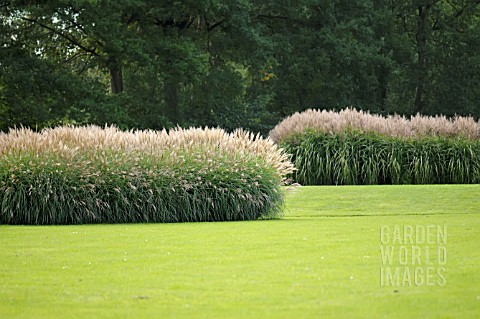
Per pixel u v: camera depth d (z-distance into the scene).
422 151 25.31
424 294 7.59
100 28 37.69
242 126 43.94
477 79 52.06
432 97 53.44
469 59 51.28
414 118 26.89
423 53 52.50
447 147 25.70
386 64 47.66
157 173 15.84
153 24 43.06
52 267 9.38
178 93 45.06
